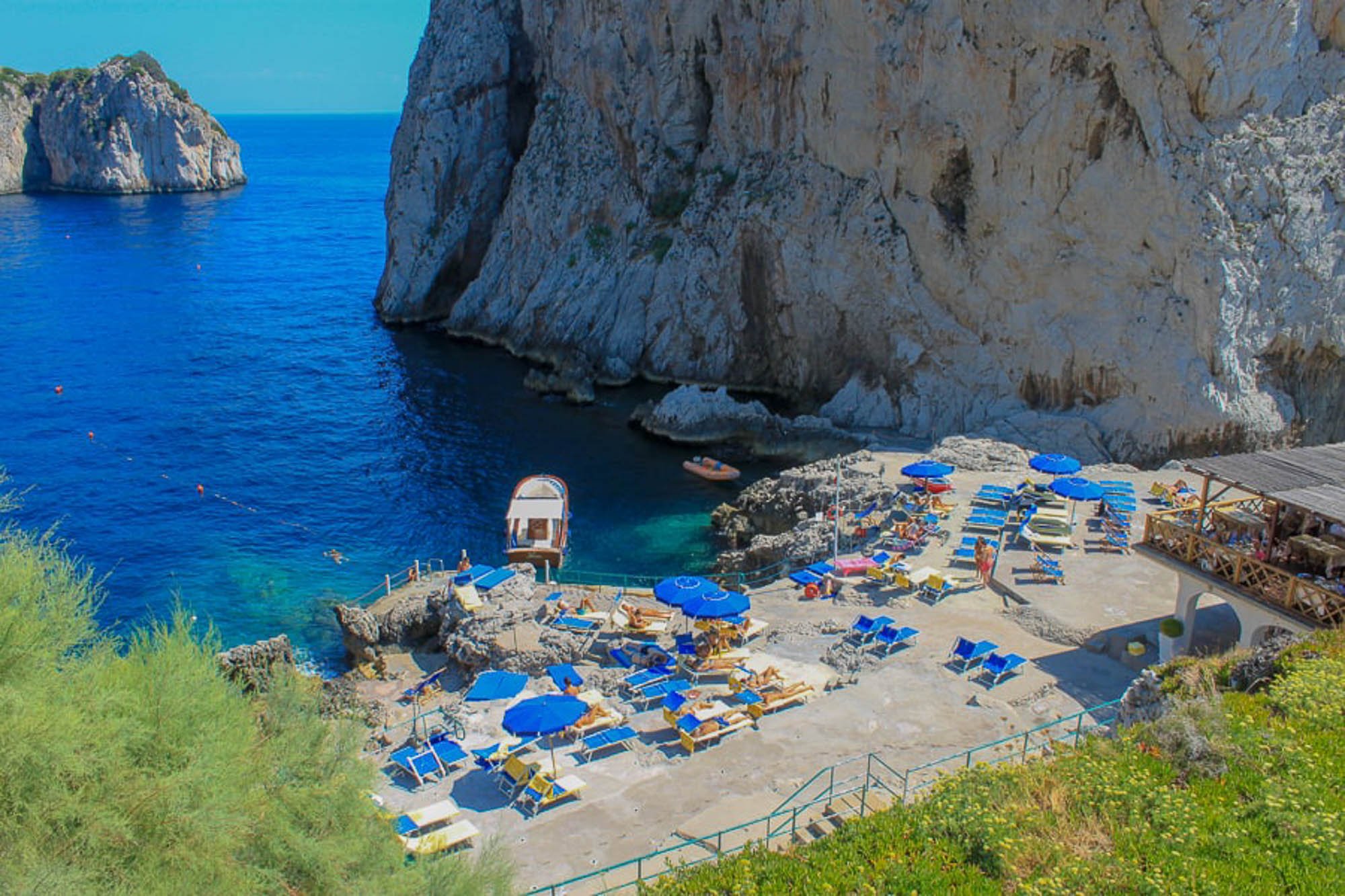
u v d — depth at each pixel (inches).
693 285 2775.6
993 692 983.0
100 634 519.8
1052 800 624.4
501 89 3508.9
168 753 467.8
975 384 2183.8
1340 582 855.7
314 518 1940.2
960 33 2046.0
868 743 903.7
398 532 1877.5
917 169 2228.1
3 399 2642.7
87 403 2632.9
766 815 794.2
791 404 2613.2
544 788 845.2
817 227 2474.2
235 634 1501.0
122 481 2110.0
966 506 1529.3
